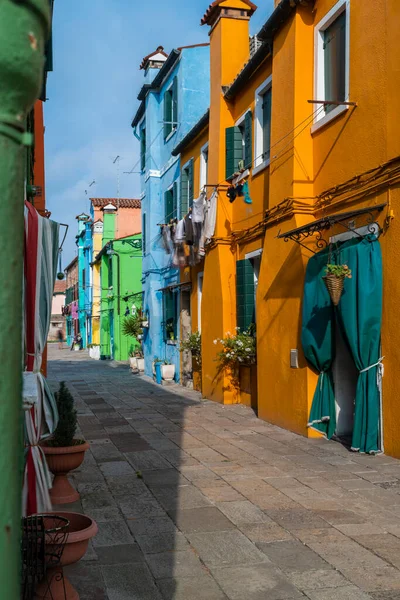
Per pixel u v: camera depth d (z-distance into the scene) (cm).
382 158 836
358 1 895
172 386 1947
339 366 966
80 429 1143
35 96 116
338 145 953
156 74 2323
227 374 1441
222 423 1164
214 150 1513
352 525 568
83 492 694
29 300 515
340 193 941
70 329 6588
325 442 940
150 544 527
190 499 660
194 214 1509
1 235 108
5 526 108
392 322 810
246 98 1385
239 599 421
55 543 386
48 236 550
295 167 1032
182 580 453
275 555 498
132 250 3678
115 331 3709
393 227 809
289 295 1056
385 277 825
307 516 595
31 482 525
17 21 109
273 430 1066
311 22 1043
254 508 624
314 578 453
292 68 1049
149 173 2322
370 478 726
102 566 481
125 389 1895
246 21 1493
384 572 462
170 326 2138
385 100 829
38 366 536
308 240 1011
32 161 1123
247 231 1359
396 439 805
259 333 1188
